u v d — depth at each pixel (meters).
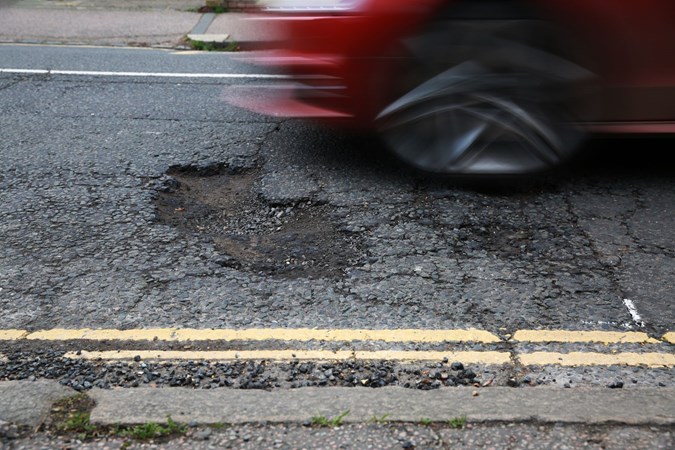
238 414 2.72
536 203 4.51
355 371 3.05
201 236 4.22
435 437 2.61
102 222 4.36
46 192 4.75
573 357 3.14
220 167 5.14
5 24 10.17
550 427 2.66
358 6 4.48
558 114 4.61
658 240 4.10
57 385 2.88
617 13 4.39
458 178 4.77
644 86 4.53
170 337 3.29
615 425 2.67
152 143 5.57
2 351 3.18
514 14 4.40
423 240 4.11
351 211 4.43
